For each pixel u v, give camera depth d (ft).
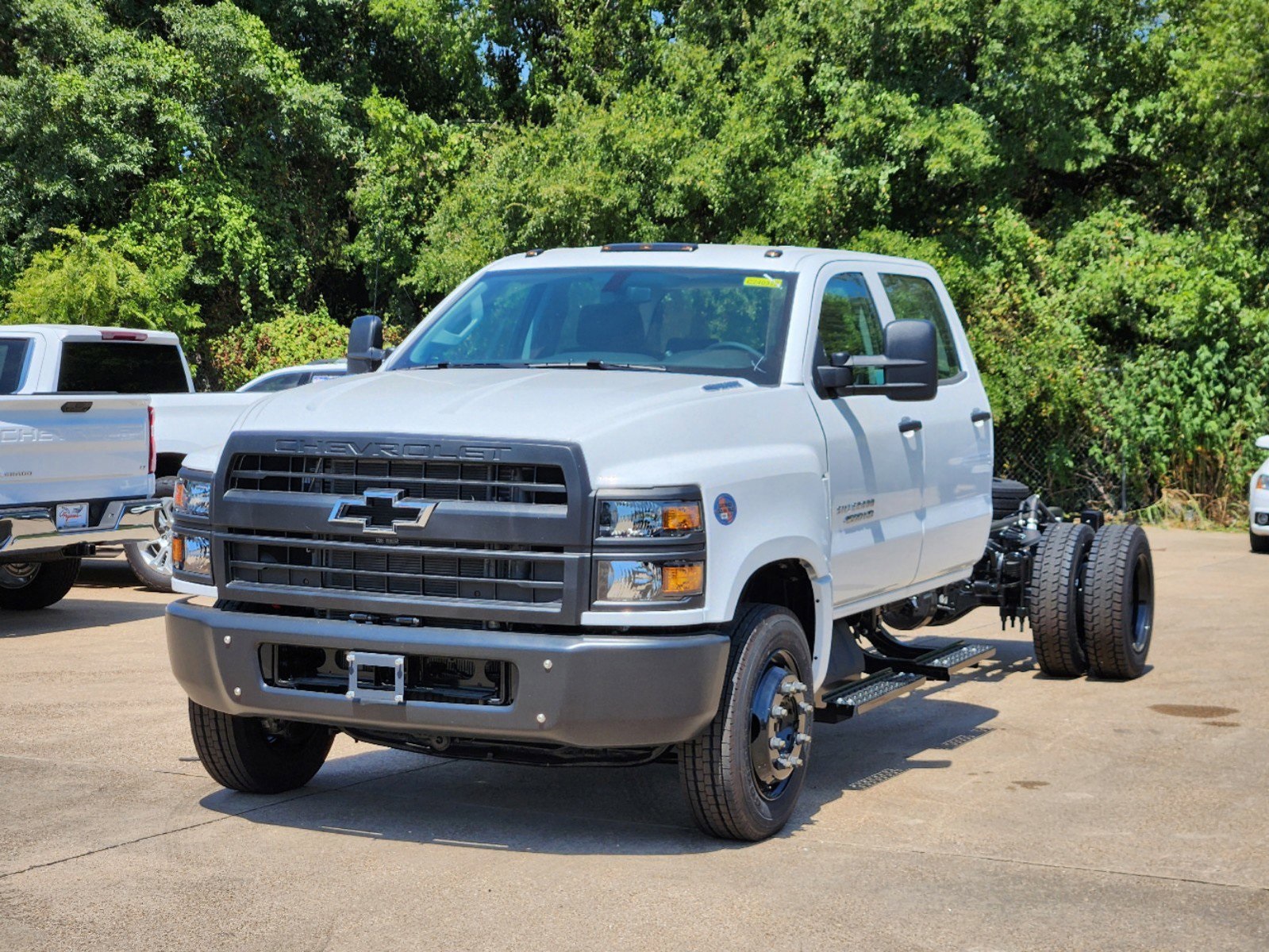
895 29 69.26
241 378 83.87
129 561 41.14
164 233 82.79
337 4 96.37
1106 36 72.08
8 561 35.40
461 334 20.67
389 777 20.53
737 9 81.25
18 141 81.30
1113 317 66.28
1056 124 69.87
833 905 14.73
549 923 14.14
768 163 70.90
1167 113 71.92
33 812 18.24
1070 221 73.41
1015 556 28.73
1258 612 37.27
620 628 15.61
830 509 18.80
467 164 89.51
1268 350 62.08
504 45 94.68
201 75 85.51
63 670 28.40
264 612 17.20
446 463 15.85
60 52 81.46
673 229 71.51
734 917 14.34
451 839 17.22
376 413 16.67
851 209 72.54
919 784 20.20
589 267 20.88
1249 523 54.75
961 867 16.12
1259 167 70.28
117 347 42.32
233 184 86.69
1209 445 63.05
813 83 72.79
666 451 16.10
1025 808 18.81
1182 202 73.51
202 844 16.88
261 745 18.84
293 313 87.20
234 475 17.08
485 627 15.90
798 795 17.88
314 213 94.89
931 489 22.22
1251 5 64.49
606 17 87.76
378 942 13.57
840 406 19.52
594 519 15.40
